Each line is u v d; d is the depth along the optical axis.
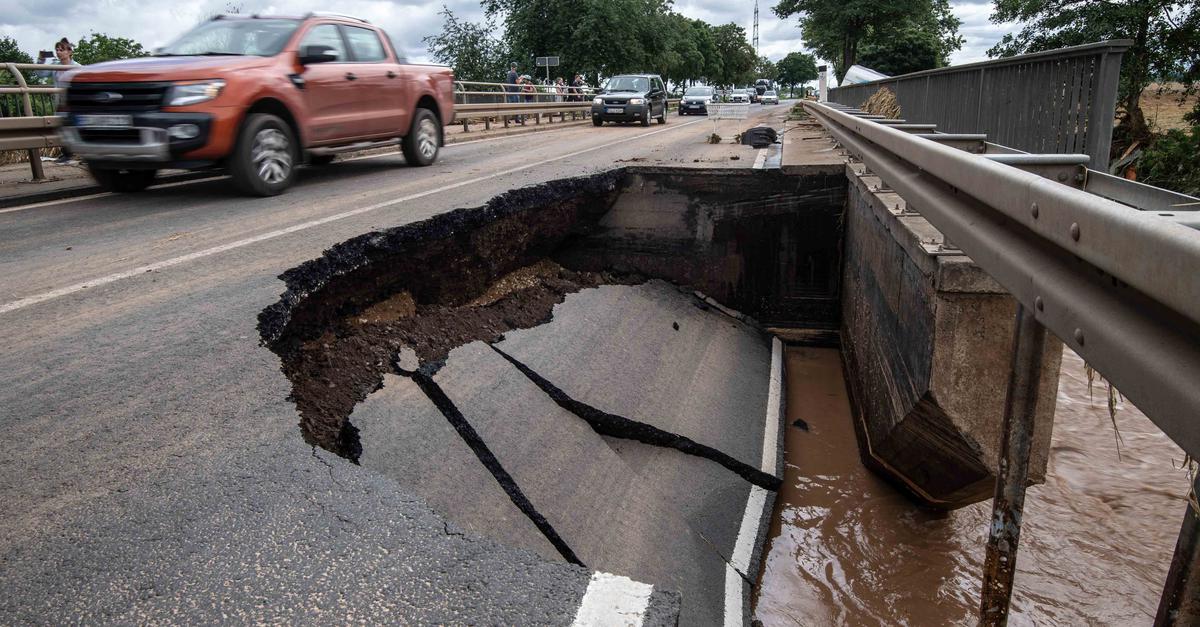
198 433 2.89
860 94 18.27
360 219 6.34
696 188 9.30
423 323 5.38
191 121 7.29
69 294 4.50
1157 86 18.81
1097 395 6.96
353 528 2.34
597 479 4.71
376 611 1.99
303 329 4.75
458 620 1.96
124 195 8.37
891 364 5.11
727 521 5.10
